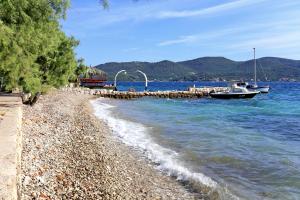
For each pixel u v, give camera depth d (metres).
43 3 12.25
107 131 25.58
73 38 32.03
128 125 29.47
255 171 15.20
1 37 11.52
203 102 68.88
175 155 17.91
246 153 18.66
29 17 11.99
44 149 15.22
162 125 29.75
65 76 32.00
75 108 41.00
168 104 61.34
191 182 13.62
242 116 40.84
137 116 37.75
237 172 15.05
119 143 21.05
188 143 21.16
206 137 23.58
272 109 52.12
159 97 86.06
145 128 27.70
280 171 15.17
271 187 13.13
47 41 15.70
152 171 15.09
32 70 21.28
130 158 17.17
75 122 27.58
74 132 22.39
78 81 89.75
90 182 12.24
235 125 31.61
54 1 12.38
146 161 16.75
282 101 71.25
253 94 77.69
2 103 23.97
